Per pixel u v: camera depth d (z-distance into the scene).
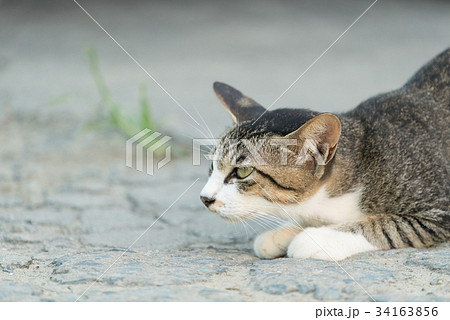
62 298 4.40
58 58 17.42
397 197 5.80
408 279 4.77
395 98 6.55
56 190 8.34
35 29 20.48
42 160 9.92
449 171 5.93
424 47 17.78
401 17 21.77
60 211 7.33
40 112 12.53
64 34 19.89
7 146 10.65
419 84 6.80
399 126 6.17
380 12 22.44
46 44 18.81
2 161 9.83
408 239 5.64
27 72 15.98
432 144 6.04
